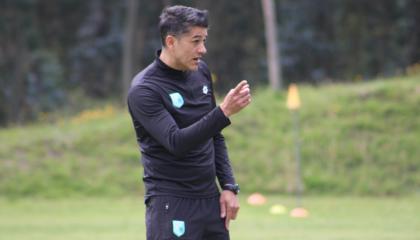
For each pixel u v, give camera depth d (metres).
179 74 13.35
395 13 91.31
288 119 53.22
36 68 89.25
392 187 46.44
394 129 51.25
